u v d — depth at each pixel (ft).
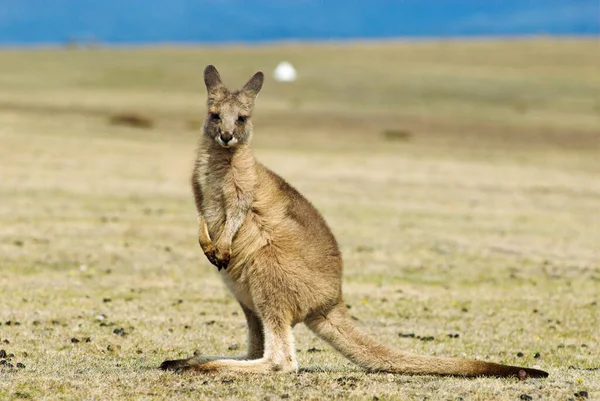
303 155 419.54
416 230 238.89
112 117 524.93
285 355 94.02
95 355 112.16
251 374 92.58
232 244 95.91
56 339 121.70
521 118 635.66
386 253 208.03
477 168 396.16
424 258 205.05
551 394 88.17
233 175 95.96
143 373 94.89
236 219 95.14
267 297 94.63
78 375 93.97
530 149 492.95
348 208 271.49
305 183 323.78
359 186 322.14
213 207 97.66
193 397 84.43
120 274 177.17
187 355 114.93
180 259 193.26
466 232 239.71
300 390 87.10
